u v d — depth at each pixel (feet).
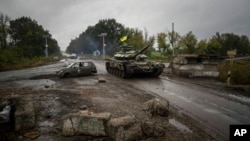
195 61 52.24
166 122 20.29
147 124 17.29
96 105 25.75
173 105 26.20
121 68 51.24
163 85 40.88
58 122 20.65
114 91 34.99
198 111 23.81
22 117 18.85
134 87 38.91
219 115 22.48
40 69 85.35
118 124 16.08
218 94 32.32
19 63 110.32
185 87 38.45
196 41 121.29
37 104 26.32
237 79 42.57
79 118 17.51
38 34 197.16
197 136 17.20
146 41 131.34
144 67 50.49
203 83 42.80
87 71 57.82
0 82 48.85
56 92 34.42
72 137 17.29
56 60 170.30
